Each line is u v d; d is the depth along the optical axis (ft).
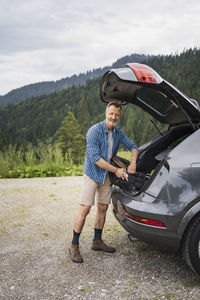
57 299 7.83
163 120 11.93
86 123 431.84
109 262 9.87
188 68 515.91
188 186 7.90
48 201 17.79
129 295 7.93
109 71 9.32
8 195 19.27
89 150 9.71
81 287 8.37
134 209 8.44
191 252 7.97
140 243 11.37
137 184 9.56
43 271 9.31
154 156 12.07
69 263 9.85
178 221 7.86
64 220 14.32
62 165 30.76
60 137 252.21
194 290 7.98
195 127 9.40
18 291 8.20
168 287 8.21
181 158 8.24
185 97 9.11
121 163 10.33
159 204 8.11
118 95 10.89
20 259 10.18
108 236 12.16
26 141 615.98
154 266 9.48
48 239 11.96
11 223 13.91
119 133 10.44
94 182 10.02
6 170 27.27
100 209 10.57
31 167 28.99
